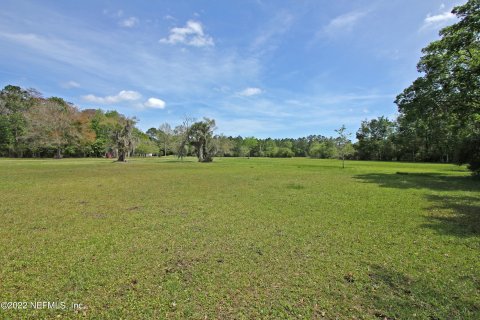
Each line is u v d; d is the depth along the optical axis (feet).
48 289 12.47
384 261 15.94
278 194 39.60
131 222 24.13
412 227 23.02
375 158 250.37
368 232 21.58
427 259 16.26
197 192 41.09
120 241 19.13
